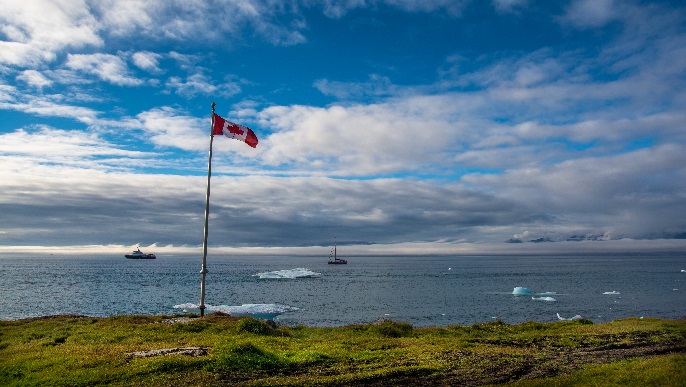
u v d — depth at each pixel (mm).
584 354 18516
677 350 19469
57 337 21125
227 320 26625
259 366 15680
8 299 96750
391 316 72750
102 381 13789
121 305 87500
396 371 15133
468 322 65750
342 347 19844
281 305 86250
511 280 167000
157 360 15695
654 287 130750
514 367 15859
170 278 176125
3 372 14789
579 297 104188
